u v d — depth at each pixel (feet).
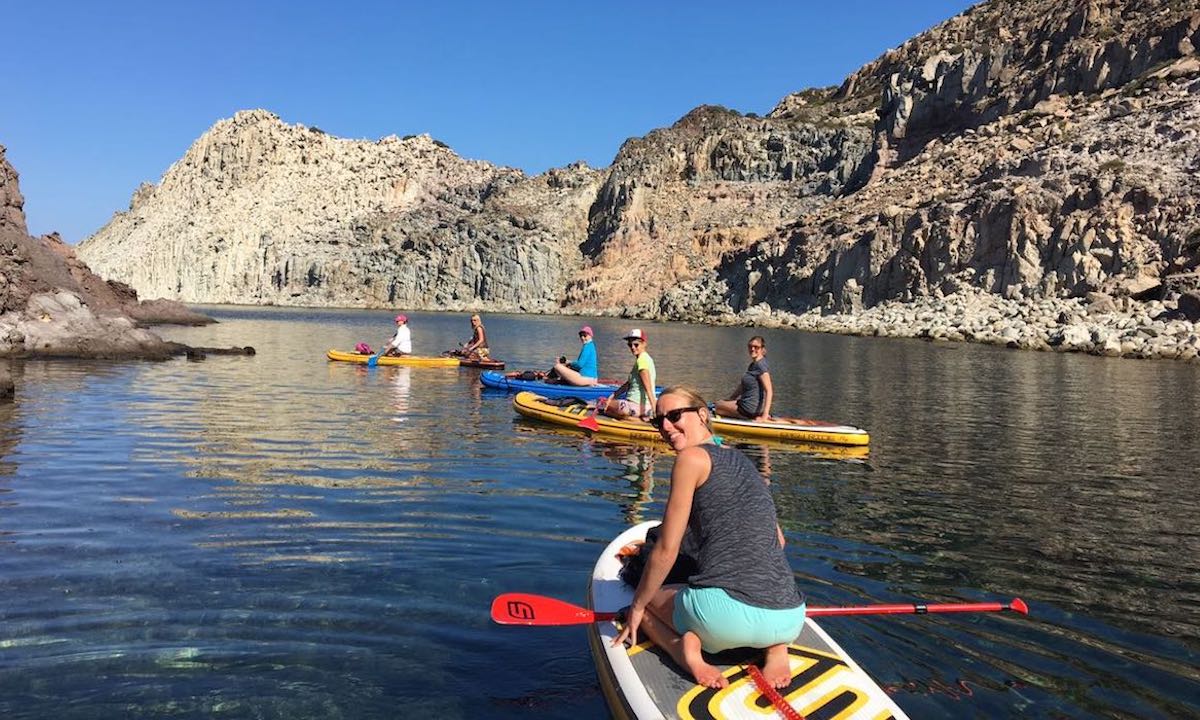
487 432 41.29
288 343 110.93
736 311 251.39
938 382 73.77
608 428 40.96
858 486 31.91
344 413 46.52
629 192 375.04
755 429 42.37
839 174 354.74
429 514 25.66
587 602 17.51
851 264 209.26
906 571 21.85
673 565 15.39
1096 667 16.43
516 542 23.11
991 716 14.37
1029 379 76.95
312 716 13.75
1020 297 162.50
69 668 15.10
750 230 333.62
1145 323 123.44
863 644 17.13
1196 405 58.39
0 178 112.27
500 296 371.76
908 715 14.33
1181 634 18.16
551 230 387.96
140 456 33.60
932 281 185.26
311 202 482.28
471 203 458.50
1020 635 17.89
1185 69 211.61
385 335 140.56
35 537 22.56
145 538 22.62
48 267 111.45
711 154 388.98
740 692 13.12
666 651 14.32
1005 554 23.56
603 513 26.35
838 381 74.43
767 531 13.76
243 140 512.22
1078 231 159.53
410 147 540.52
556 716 14.01
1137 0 256.93
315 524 24.31
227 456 33.94
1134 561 23.16
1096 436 44.73
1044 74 255.50
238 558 21.16
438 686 14.93
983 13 380.17
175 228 478.18
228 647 16.11
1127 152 179.52
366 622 17.46
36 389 54.60
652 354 109.40
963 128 278.26
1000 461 37.32
